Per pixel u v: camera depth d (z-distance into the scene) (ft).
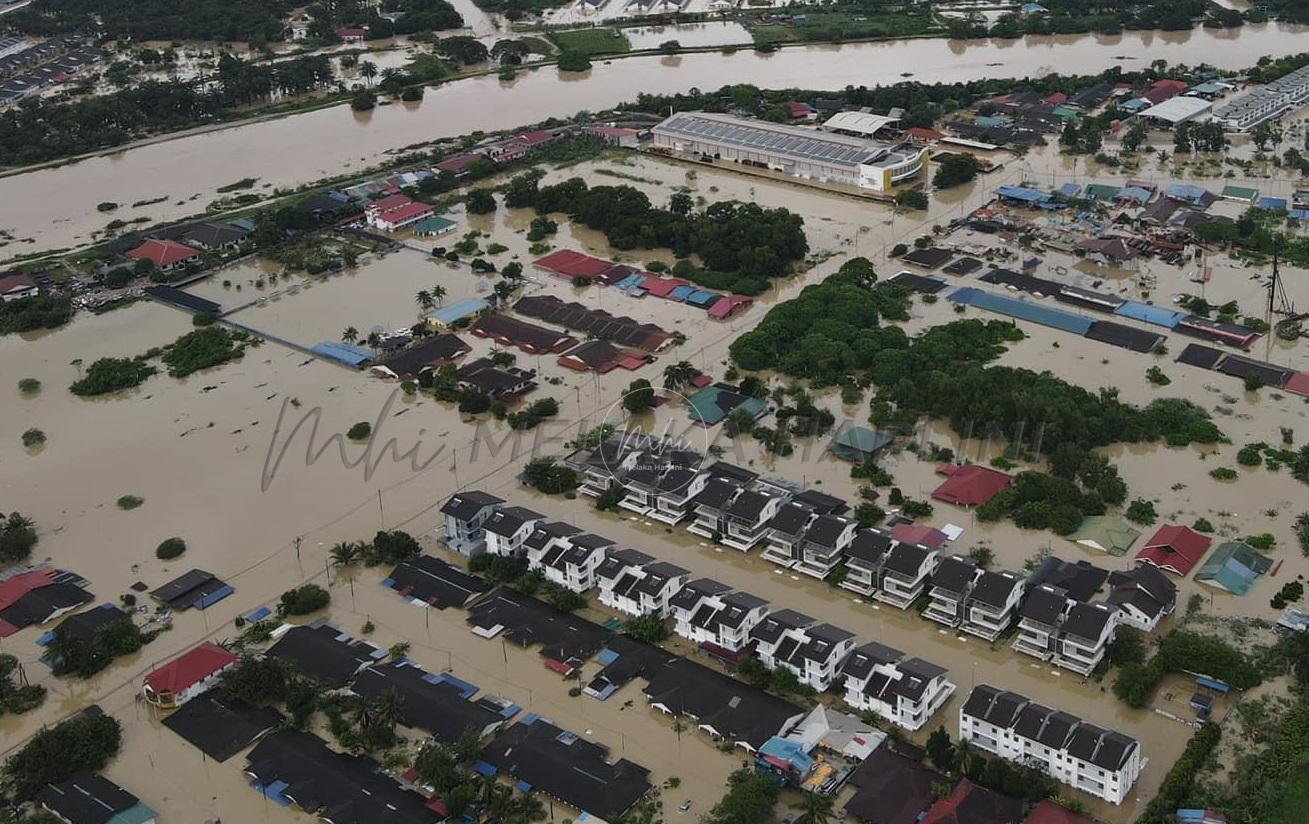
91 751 554.46
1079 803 498.69
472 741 540.52
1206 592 634.43
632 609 642.63
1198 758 516.32
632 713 574.56
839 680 579.89
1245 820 488.44
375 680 590.14
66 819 520.01
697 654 614.75
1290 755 518.78
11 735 581.94
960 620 623.36
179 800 531.91
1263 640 593.42
